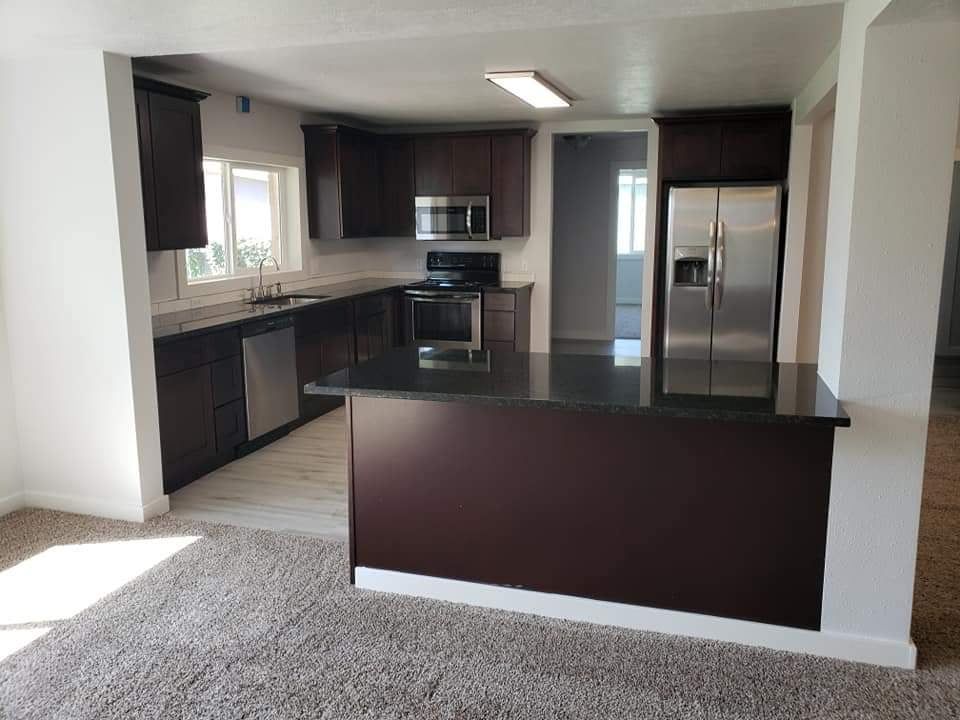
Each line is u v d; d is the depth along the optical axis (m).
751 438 2.51
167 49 3.22
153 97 3.91
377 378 2.83
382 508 2.93
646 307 6.46
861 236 2.31
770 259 5.55
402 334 6.68
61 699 2.30
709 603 2.64
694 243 5.67
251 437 4.67
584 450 2.67
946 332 8.30
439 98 5.30
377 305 6.23
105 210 3.40
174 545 3.40
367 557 2.99
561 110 5.85
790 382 2.71
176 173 4.11
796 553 2.54
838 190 2.47
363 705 2.28
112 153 3.34
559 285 9.00
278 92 5.06
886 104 2.22
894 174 2.26
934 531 3.55
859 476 2.43
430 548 2.90
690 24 3.33
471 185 6.56
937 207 2.25
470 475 2.81
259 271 5.55
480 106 5.66
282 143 5.77
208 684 2.38
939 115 2.20
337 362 5.64
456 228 6.61
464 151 6.53
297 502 3.93
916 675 2.43
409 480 2.88
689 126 5.77
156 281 4.59
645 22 3.28
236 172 5.49
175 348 3.93
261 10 2.62
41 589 2.99
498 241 6.96
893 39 2.19
